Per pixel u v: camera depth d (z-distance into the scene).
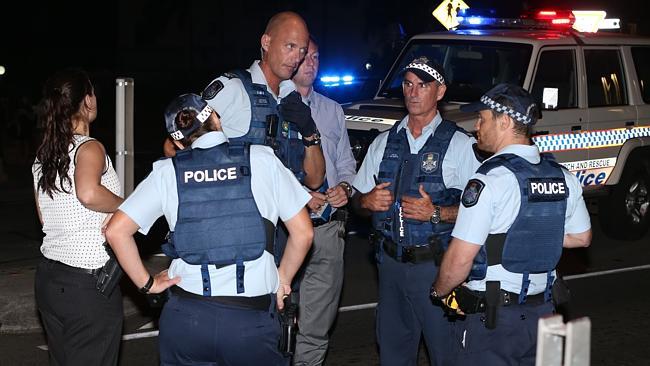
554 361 3.00
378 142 5.37
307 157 5.09
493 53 9.91
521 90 4.34
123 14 33.38
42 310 4.73
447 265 4.26
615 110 10.57
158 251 10.11
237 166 4.04
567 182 4.42
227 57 34.69
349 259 10.05
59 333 4.73
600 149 10.46
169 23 33.97
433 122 5.18
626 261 10.23
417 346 5.34
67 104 4.59
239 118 4.99
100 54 33.38
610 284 9.27
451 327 4.84
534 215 4.25
